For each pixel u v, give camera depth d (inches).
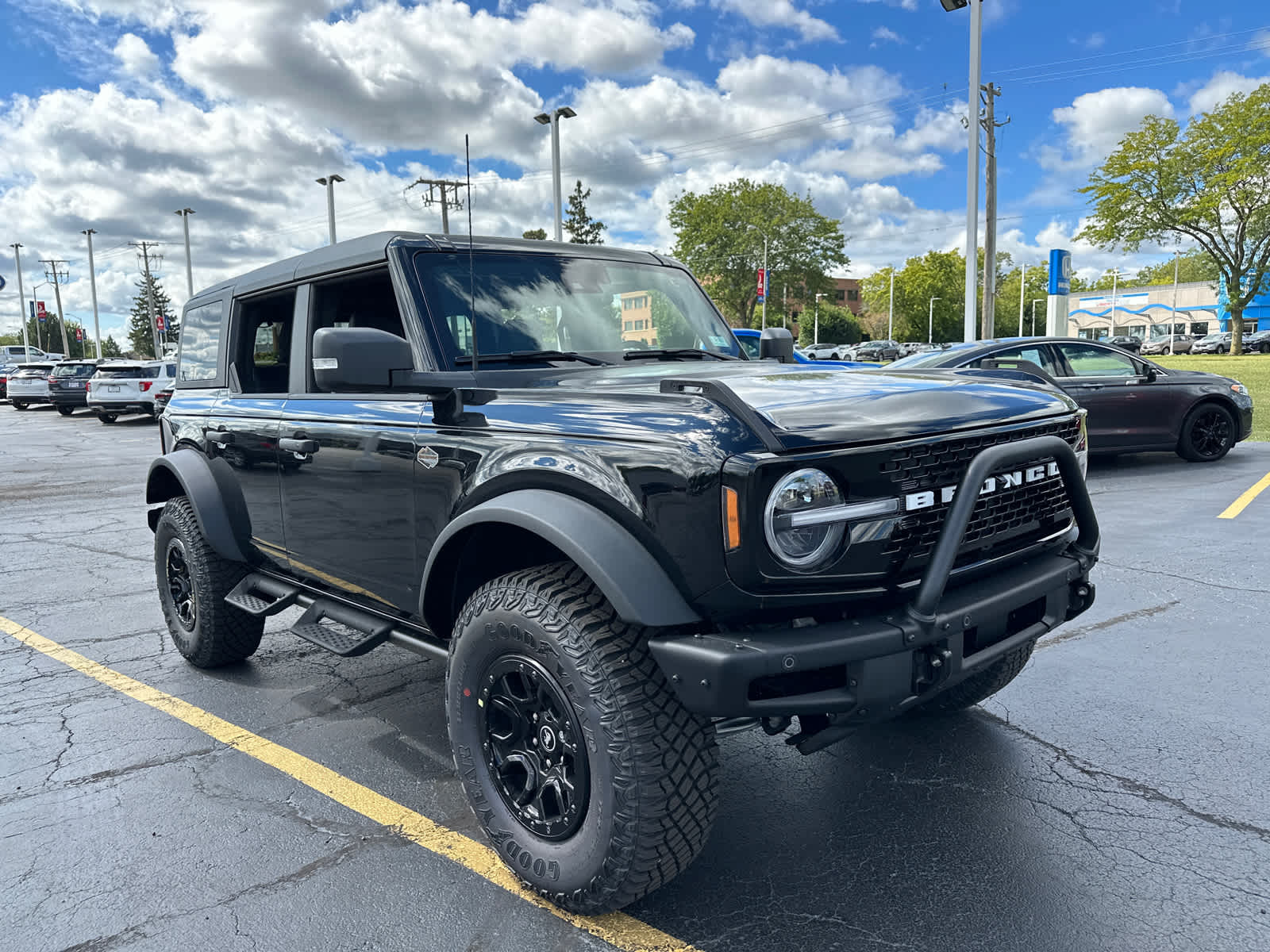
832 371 111.9
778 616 85.0
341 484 127.4
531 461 95.7
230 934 93.5
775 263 2829.7
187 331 185.9
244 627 171.8
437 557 104.5
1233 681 156.6
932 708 143.5
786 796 121.3
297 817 118.5
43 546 315.6
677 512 82.8
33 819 119.0
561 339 126.9
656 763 85.1
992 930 91.0
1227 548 249.0
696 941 90.5
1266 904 94.2
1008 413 99.0
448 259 124.0
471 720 101.0
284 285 148.0
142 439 773.9
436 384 109.5
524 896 99.1
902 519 86.1
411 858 107.7
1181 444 395.2
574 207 2329.0
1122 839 108.0
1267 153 1473.9
